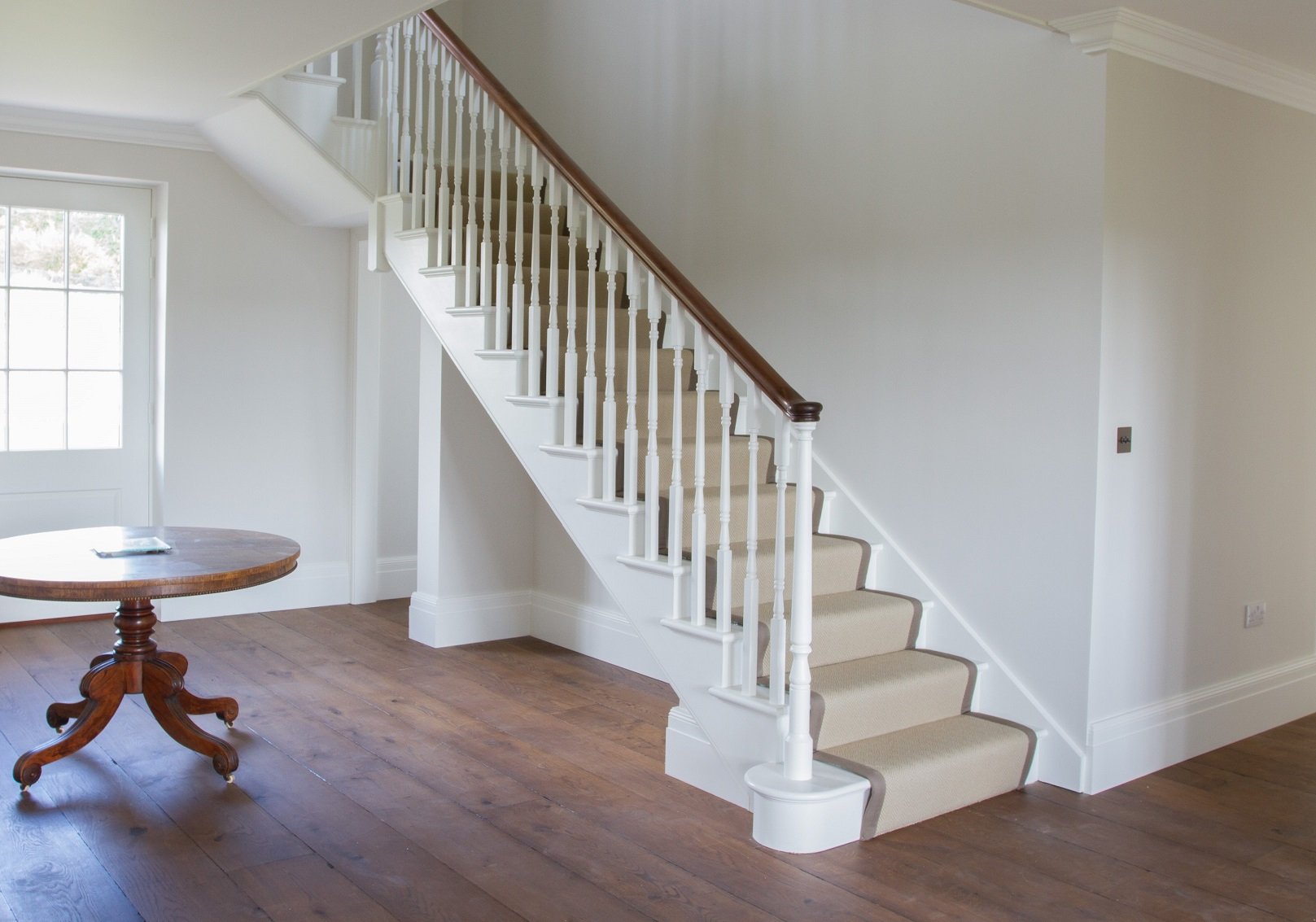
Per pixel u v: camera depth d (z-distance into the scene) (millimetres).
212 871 3088
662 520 4000
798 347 4715
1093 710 3805
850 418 4504
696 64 5156
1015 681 3963
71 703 4164
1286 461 4594
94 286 5953
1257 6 3473
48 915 2816
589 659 5492
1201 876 3164
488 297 4539
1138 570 3926
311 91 5117
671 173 5309
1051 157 3797
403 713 4562
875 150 4375
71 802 3559
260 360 6246
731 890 3023
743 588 3795
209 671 5109
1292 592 4691
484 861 3186
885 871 3160
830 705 3555
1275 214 4414
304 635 5828
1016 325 3924
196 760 3967
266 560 3818
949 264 4129
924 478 4242
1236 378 4293
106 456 6031
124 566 3652
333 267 6453
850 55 4461
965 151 4059
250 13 3719
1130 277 3779
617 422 4469
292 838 3316
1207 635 4266
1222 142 4121
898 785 3393
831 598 4176
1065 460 3805
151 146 5828
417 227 5027
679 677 3740
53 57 4336
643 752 4145
